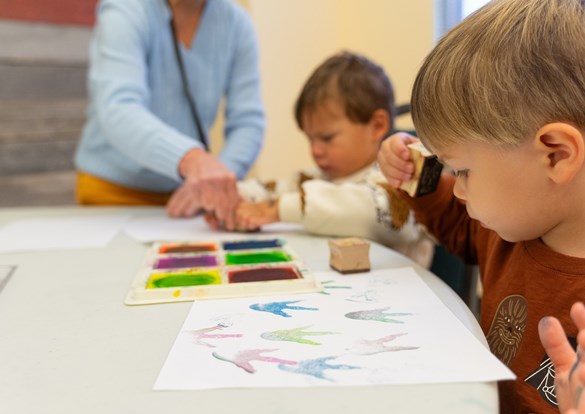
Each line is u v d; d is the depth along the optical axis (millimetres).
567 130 541
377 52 2137
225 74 1478
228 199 1056
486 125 571
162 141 1168
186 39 1406
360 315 583
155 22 1340
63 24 1994
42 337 555
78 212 1303
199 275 726
